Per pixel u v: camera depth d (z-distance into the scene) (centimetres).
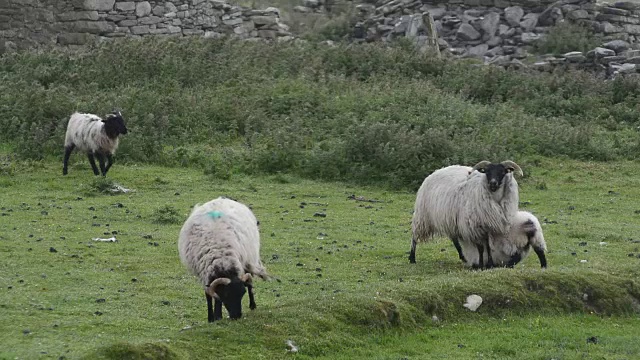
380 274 1407
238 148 2420
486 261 1417
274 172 2250
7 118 2433
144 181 2094
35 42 3344
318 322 1084
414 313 1158
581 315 1223
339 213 1873
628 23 3853
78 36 3428
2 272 1330
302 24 4141
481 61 3503
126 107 2494
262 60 3083
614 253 1555
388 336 1106
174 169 2247
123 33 3512
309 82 2873
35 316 1130
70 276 1325
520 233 1394
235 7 3841
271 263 1451
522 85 3041
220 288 1034
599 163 2416
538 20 3884
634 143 2548
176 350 977
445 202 1417
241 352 1002
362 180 2192
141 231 1647
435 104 2616
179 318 1153
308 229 1716
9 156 2252
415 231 1484
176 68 2895
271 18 3888
